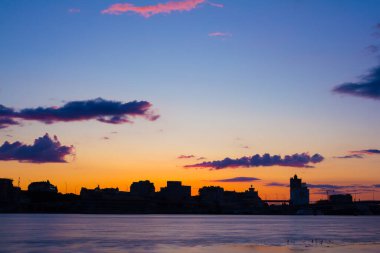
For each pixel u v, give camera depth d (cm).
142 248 13475
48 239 16050
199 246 14200
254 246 14375
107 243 14838
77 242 15038
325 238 17688
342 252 12962
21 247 13438
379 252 13025
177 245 14462
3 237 16825
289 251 13162
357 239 17238
